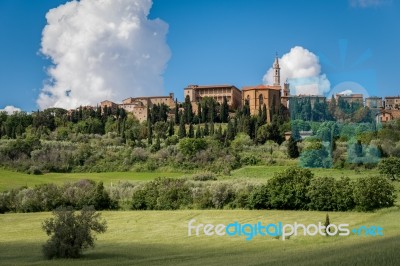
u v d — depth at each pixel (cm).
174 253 4856
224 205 8438
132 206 8888
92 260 4519
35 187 9325
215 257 4250
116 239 6191
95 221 4975
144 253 4944
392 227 5444
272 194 7925
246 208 8219
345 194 7319
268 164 12106
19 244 6041
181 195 8750
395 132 8056
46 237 6625
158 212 8362
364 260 2531
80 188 9144
